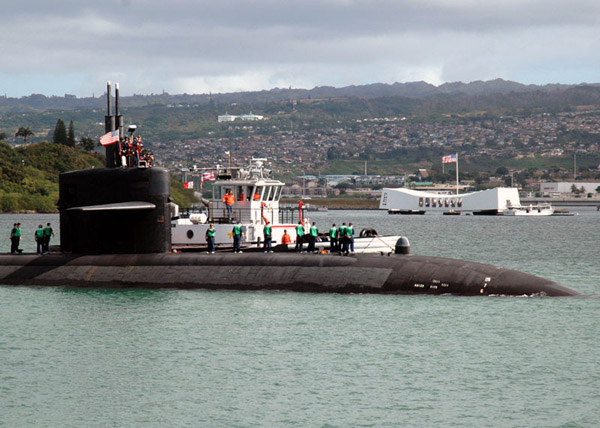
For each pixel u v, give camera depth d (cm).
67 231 10206
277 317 8375
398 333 7731
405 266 9275
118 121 9869
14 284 10256
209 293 9538
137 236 9869
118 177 9700
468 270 9181
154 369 6706
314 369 6656
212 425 5488
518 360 6869
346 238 10344
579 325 7975
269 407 5800
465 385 6241
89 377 6519
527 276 9200
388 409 5747
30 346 7481
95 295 9625
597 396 5975
